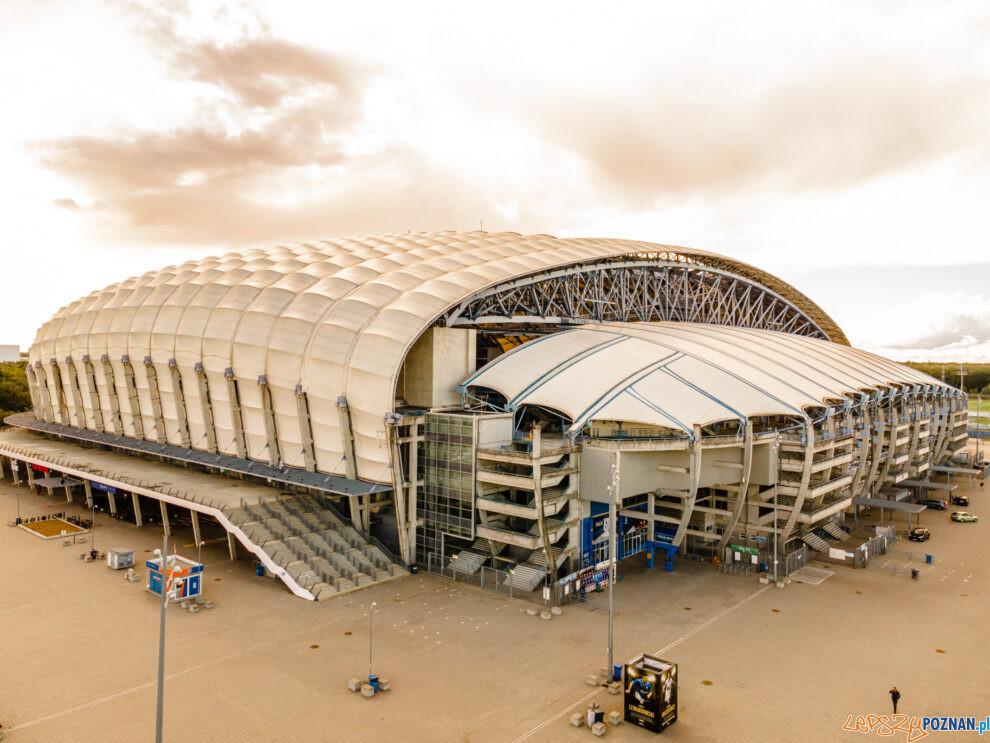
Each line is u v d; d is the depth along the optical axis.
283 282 69.31
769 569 55.88
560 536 53.06
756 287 111.88
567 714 32.22
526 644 40.53
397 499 56.34
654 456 54.34
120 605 46.75
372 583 51.97
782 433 62.75
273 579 52.72
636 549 59.31
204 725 30.92
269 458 64.56
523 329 78.38
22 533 67.38
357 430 57.66
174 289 79.00
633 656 38.81
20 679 35.50
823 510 63.00
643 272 89.62
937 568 57.25
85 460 81.81
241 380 65.12
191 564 49.69
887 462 80.56
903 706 33.22
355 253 78.38
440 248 79.00
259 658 38.22
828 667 37.56
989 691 34.88
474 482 54.00
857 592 50.81
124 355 79.50
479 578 53.41
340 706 32.78
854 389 71.56
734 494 61.47
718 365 64.19
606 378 59.53
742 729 30.97
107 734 30.16
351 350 58.09
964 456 114.06
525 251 79.19
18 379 147.50
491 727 30.98
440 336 61.72
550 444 55.47
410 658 38.38
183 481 69.25
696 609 46.94
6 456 96.31
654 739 30.08
